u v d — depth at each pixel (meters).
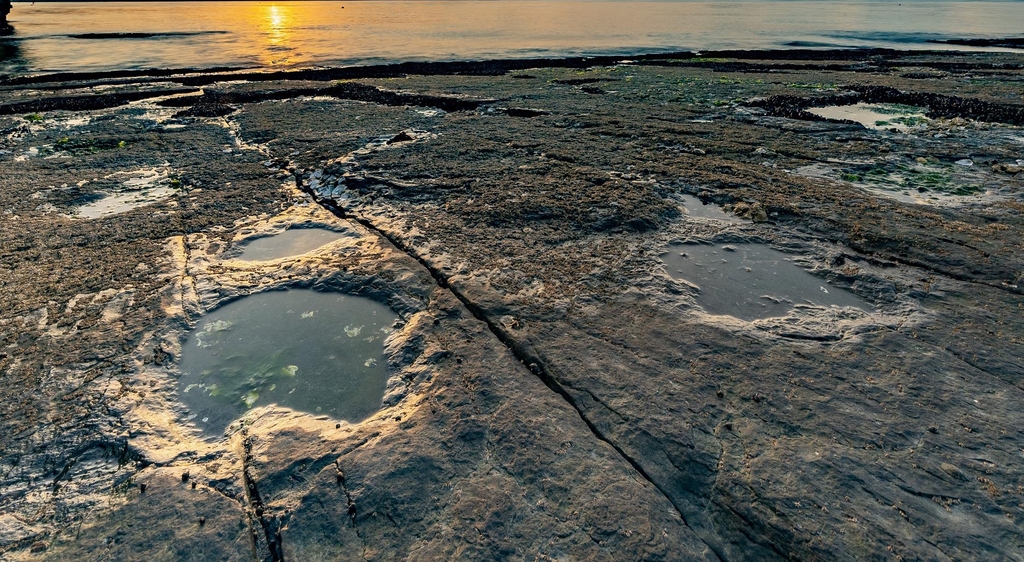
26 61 14.26
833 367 2.47
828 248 3.41
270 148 5.70
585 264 3.26
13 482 2.06
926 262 3.19
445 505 1.96
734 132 6.05
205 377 2.53
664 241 3.53
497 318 2.79
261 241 3.65
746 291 3.04
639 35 23.39
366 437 2.21
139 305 2.93
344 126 6.62
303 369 2.57
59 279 3.16
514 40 21.50
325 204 4.24
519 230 3.67
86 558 1.80
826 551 1.78
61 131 6.59
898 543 1.79
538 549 1.80
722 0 77.31
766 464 2.07
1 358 2.57
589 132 6.14
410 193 4.30
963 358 2.50
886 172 4.71
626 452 2.13
